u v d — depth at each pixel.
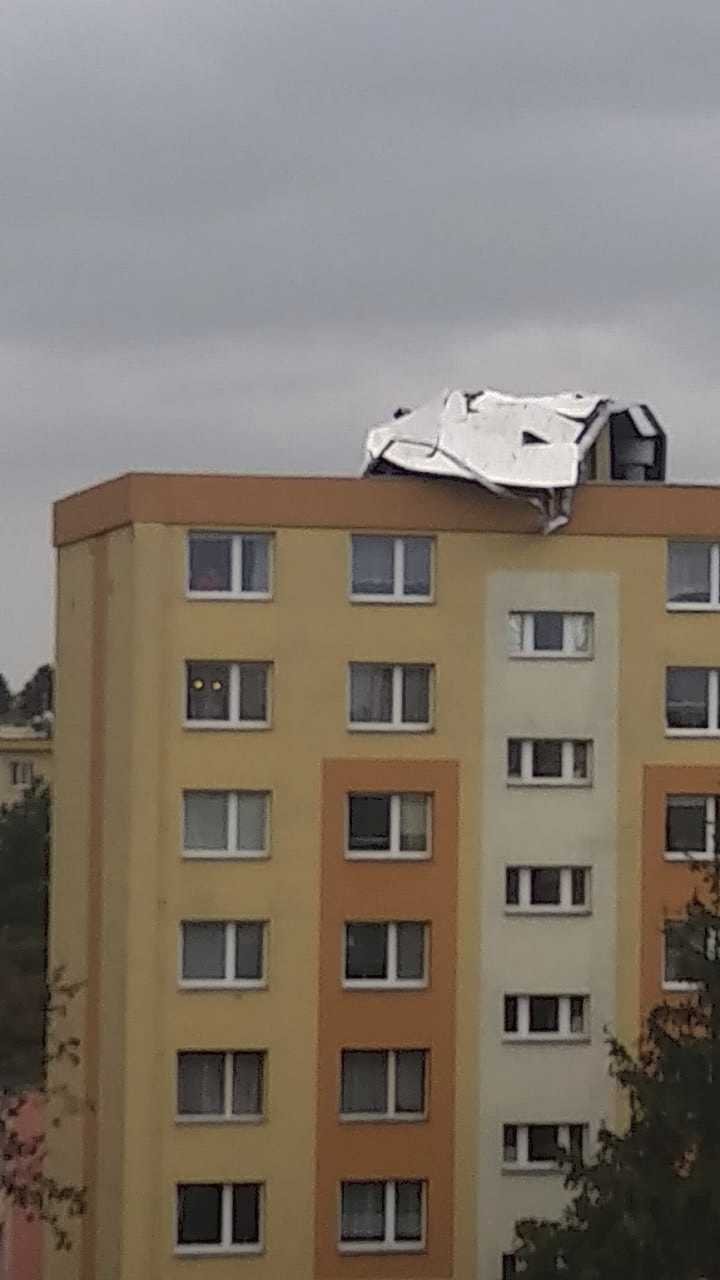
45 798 112.25
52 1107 60.41
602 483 58.38
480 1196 56.88
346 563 56.97
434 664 57.31
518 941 57.41
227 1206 56.09
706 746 58.25
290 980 56.47
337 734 56.88
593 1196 41.75
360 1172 56.41
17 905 95.31
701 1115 40.41
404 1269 56.41
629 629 58.03
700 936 42.41
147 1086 55.88
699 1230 39.50
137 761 56.16
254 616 56.56
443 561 57.34
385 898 56.91
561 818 57.75
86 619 61.03
